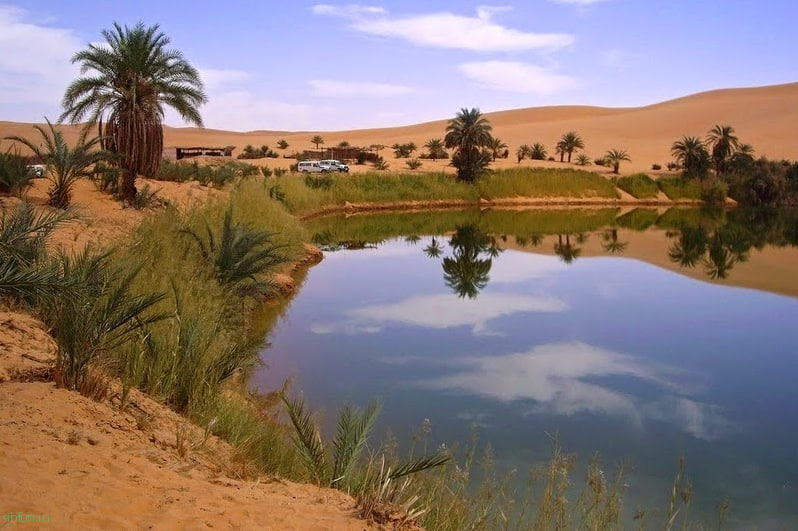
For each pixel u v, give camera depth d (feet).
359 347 47.85
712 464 31.58
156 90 72.33
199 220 55.16
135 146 70.54
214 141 418.51
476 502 19.36
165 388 22.09
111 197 71.92
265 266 48.11
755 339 57.67
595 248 120.16
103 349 20.10
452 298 70.13
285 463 20.51
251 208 76.69
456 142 214.90
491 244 121.70
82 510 11.25
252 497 14.43
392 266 91.04
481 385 41.19
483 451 30.50
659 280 88.43
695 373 47.03
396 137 480.64
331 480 17.92
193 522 11.89
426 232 137.69
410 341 50.90
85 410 17.19
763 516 26.40
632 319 64.08
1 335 21.81
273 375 39.19
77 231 46.34
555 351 51.06
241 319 40.60
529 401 38.93
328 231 129.39
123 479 13.32
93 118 68.69
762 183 247.29
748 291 81.87
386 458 22.63
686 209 224.74
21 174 61.05
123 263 26.27
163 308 28.35
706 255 114.32
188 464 16.07
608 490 26.71
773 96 465.88
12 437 13.87
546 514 18.94
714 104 458.50
